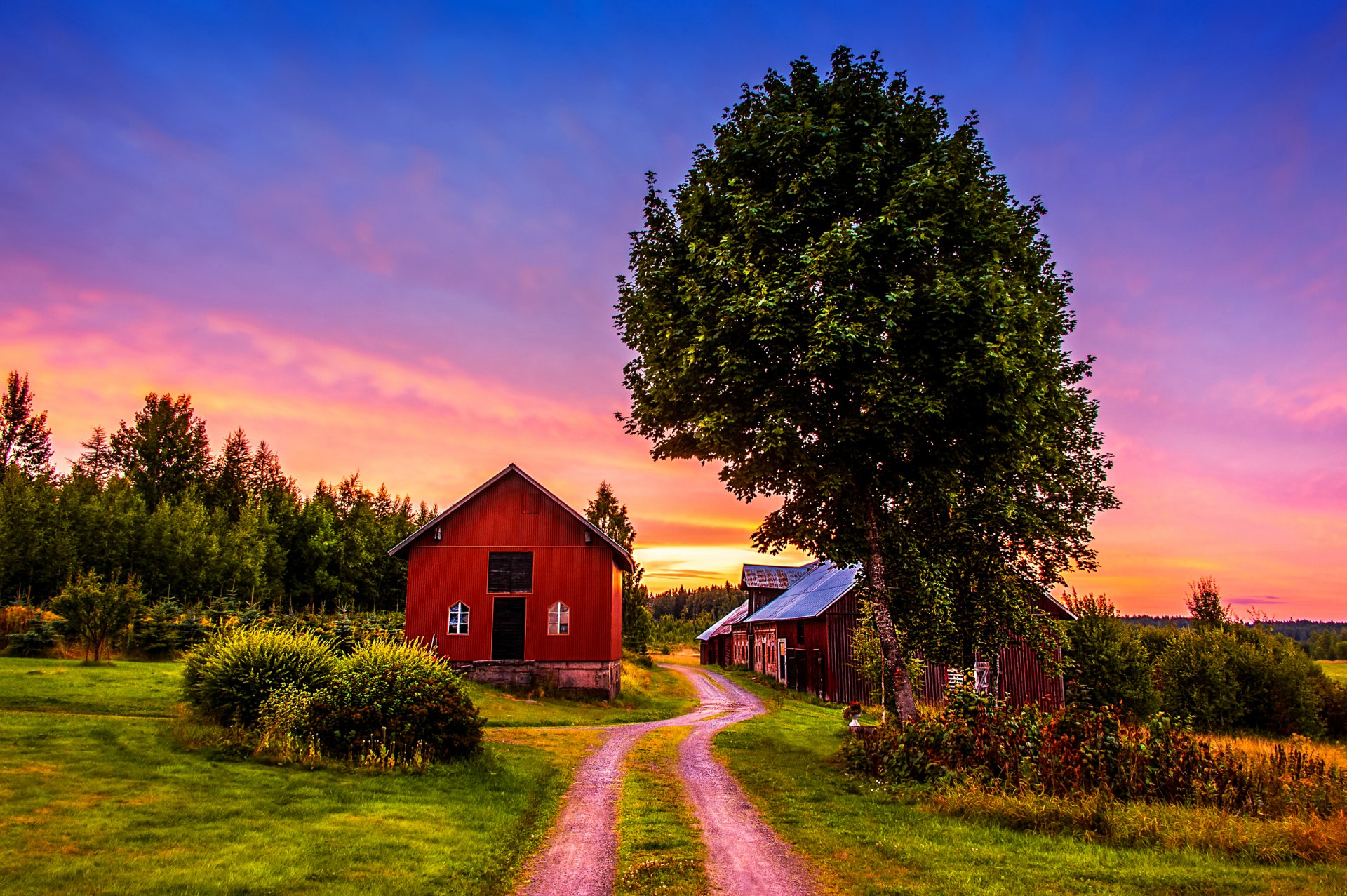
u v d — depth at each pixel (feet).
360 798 34.78
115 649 82.38
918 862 27.45
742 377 46.50
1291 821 30.53
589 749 58.03
